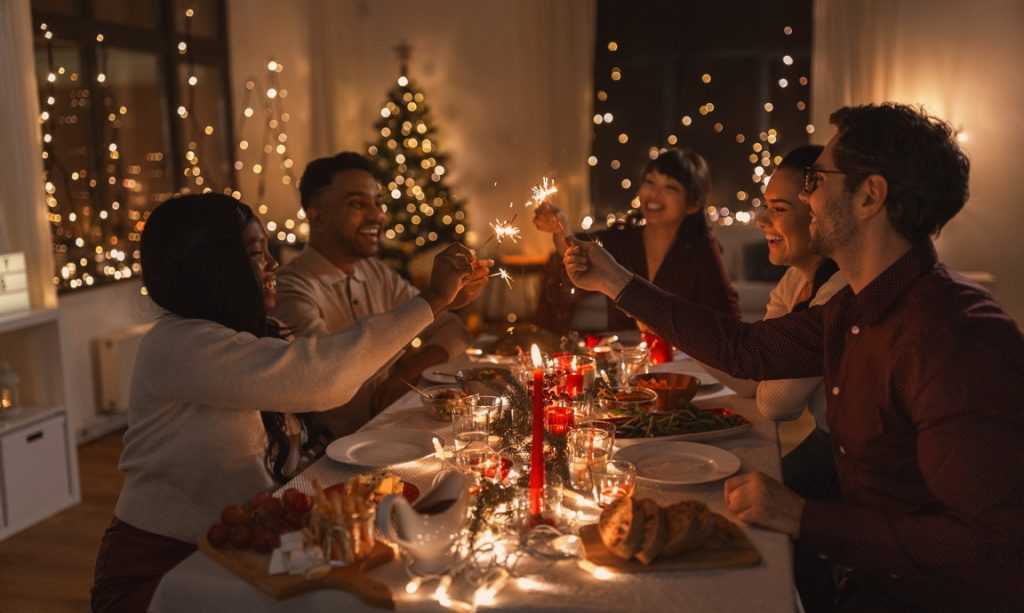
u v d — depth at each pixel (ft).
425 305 5.38
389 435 5.98
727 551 4.06
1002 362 3.96
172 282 5.04
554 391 5.59
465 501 3.96
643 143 22.35
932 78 18.13
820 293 6.21
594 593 3.76
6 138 10.95
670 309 5.78
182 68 17.44
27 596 8.88
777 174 6.81
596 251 5.94
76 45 14.43
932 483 4.06
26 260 11.12
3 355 11.23
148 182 16.55
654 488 5.00
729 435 5.94
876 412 4.49
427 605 3.73
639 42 22.00
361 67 23.49
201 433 5.00
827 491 6.87
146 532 5.08
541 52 21.65
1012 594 4.27
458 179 23.32
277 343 5.02
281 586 3.77
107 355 14.51
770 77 21.30
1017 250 17.83
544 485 4.60
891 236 4.42
